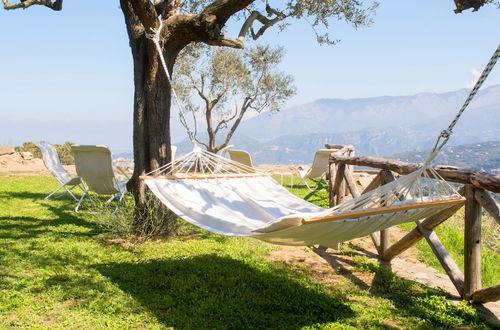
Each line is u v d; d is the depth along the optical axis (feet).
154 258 18.06
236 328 11.67
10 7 18.42
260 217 16.44
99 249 19.17
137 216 21.49
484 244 23.41
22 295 13.14
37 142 30.86
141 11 17.72
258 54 70.59
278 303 13.44
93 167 24.25
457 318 13.01
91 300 13.09
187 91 70.08
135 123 21.25
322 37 27.55
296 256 19.62
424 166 12.22
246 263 17.80
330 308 13.32
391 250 18.56
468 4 15.85
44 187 39.42
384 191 12.32
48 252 18.15
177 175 17.76
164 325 11.55
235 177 19.52
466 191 14.24
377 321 12.44
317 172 37.14
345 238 12.82
